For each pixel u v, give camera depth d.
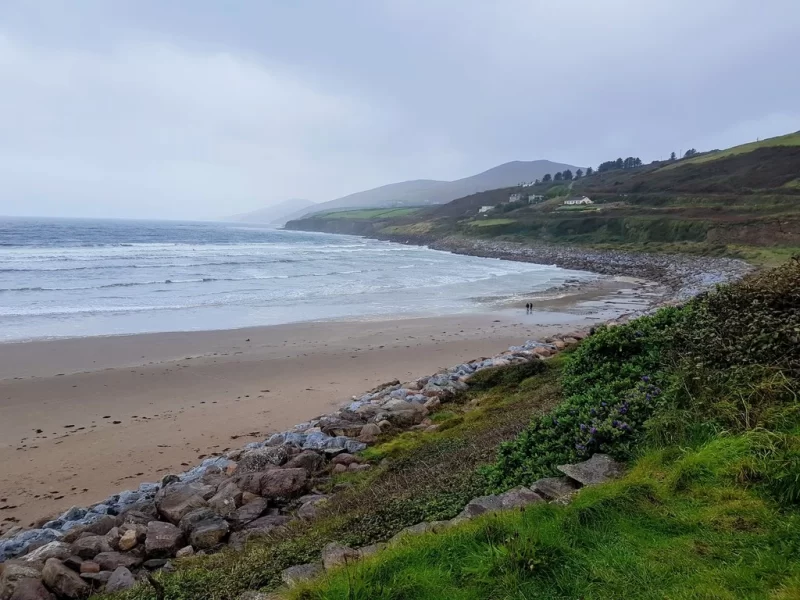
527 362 12.47
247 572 4.24
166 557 5.89
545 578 2.85
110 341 20.38
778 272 5.85
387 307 30.03
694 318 6.28
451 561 3.15
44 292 30.58
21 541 6.74
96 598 4.90
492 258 74.88
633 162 177.75
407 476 6.57
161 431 11.96
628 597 2.60
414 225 137.62
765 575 2.56
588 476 4.03
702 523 3.07
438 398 11.31
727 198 76.50
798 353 4.52
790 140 94.44
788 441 3.50
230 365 17.64
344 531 4.71
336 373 16.92
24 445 11.11
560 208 102.69
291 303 30.55
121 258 50.47
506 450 5.21
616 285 42.72
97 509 7.70
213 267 46.53
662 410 4.53
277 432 11.89
